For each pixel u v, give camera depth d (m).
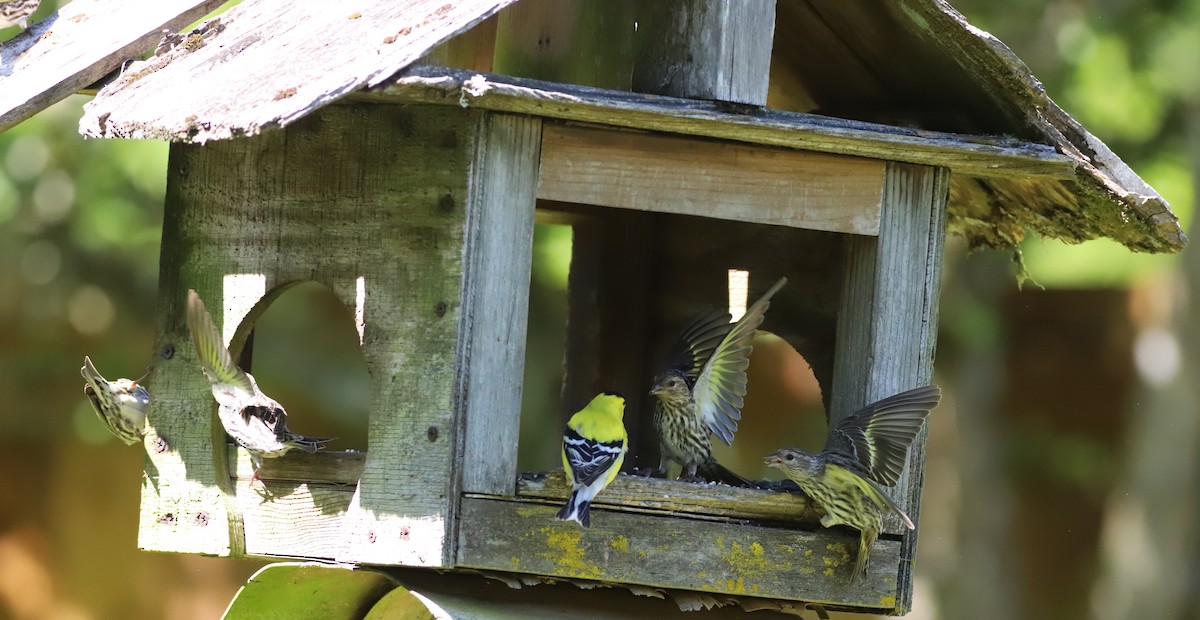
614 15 10.48
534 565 8.70
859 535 9.40
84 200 21.28
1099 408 30.11
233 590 27.06
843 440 9.26
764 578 9.20
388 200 9.02
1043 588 30.14
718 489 9.12
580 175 8.88
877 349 9.52
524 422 23.39
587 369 12.23
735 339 9.99
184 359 9.92
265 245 9.56
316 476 9.53
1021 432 30.61
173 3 11.12
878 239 9.51
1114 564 26.95
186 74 9.92
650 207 9.01
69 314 23.23
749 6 8.98
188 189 9.95
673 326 12.12
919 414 9.09
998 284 25.97
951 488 27.92
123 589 26.69
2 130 10.27
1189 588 26.17
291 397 24.52
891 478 9.10
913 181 9.57
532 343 23.41
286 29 10.23
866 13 9.66
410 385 8.77
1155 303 28.16
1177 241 10.20
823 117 9.19
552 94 8.43
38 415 25.48
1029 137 9.70
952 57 9.47
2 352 24.23
